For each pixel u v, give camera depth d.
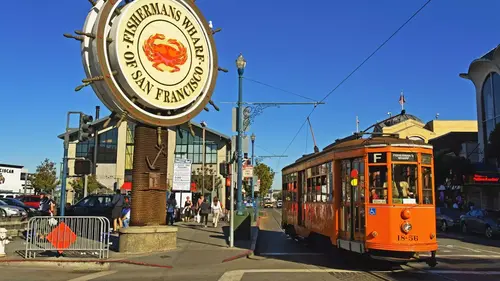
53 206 20.75
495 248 17.02
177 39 15.16
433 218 10.89
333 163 12.76
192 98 15.49
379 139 11.49
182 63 15.23
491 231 20.91
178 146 58.03
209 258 13.33
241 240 17.77
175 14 15.16
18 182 62.81
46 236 12.80
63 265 12.12
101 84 13.66
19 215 24.48
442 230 25.70
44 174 55.72
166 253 14.02
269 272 11.17
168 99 14.79
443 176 33.16
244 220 17.95
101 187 54.31
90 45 13.72
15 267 11.93
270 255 14.73
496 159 31.91
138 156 14.69
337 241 12.40
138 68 14.07
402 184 10.88
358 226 11.33
